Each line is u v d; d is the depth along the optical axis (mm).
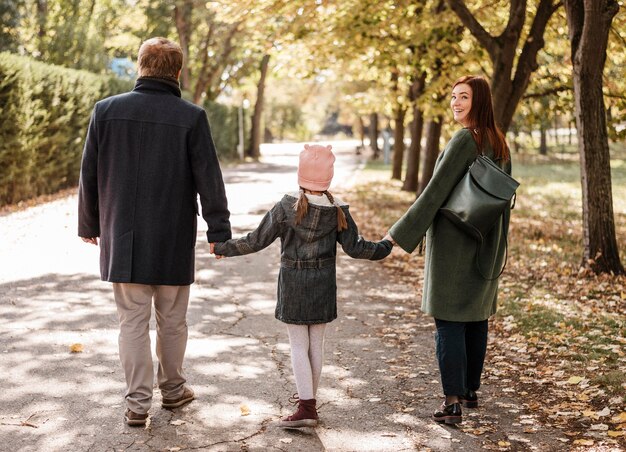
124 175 3822
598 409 4324
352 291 7902
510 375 5039
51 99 15508
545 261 9914
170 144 3844
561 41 13758
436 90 13891
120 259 3803
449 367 4078
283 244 3973
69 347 5309
